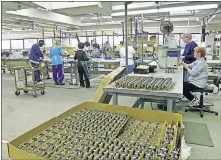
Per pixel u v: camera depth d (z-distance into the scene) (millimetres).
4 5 6652
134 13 7551
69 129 1673
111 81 2789
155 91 2348
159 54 4184
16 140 1400
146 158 1204
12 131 3184
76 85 6941
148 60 6414
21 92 5957
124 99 5004
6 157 2400
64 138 1510
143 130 1730
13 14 8133
